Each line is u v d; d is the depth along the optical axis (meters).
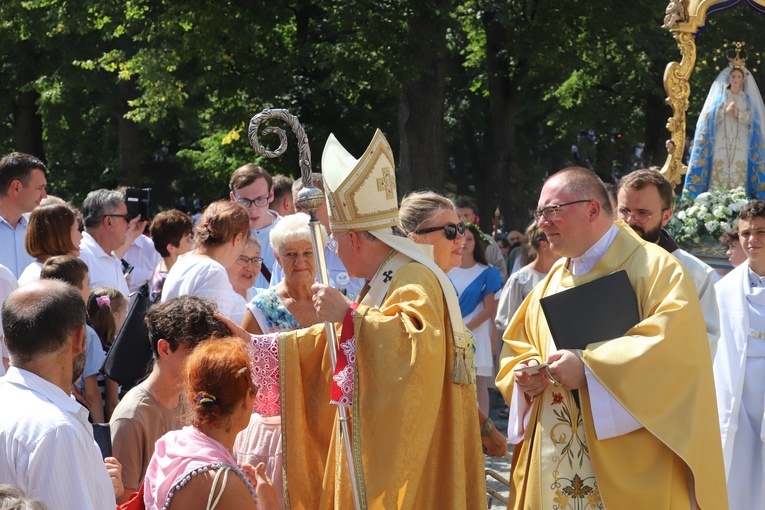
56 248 7.85
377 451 4.78
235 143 32.34
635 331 5.31
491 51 30.95
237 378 4.48
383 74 23.34
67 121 38.12
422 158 24.62
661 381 5.19
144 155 40.72
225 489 4.25
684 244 11.71
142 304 6.53
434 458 5.05
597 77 34.75
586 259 5.70
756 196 14.45
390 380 4.78
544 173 47.06
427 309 4.95
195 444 4.40
